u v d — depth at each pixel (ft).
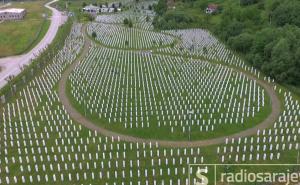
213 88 241.14
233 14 401.49
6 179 151.74
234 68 286.66
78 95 237.25
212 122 199.41
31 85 256.73
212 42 363.97
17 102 229.25
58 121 203.92
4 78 280.51
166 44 362.33
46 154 172.14
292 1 380.17
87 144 180.34
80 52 334.65
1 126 200.64
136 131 192.75
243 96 231.91
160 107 216.74
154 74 272.72
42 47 363.56
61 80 265.75
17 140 184.44
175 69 281.95
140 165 162.71
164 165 162.50
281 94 237.04
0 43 384.88
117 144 179.11
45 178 154.71
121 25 456.86
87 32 417.69
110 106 221.87
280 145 176.65
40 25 466.70
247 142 179.73
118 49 345.92
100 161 165.99
